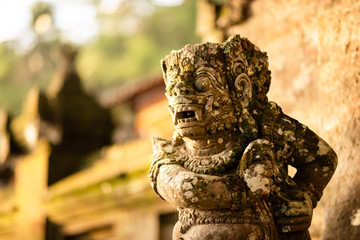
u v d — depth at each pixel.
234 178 1.81
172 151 2.00
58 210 5.86
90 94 7.05
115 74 14.47
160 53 14.23
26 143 6.94
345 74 2.47
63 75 6.89
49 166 6.25
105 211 5.30
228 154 1.90
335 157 1.99
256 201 1.81
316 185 1.99
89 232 5.75
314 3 2.77
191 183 1.79
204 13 3.70
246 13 3.40
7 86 15.17
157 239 4.67
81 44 15.38
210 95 1.88
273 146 1.90
